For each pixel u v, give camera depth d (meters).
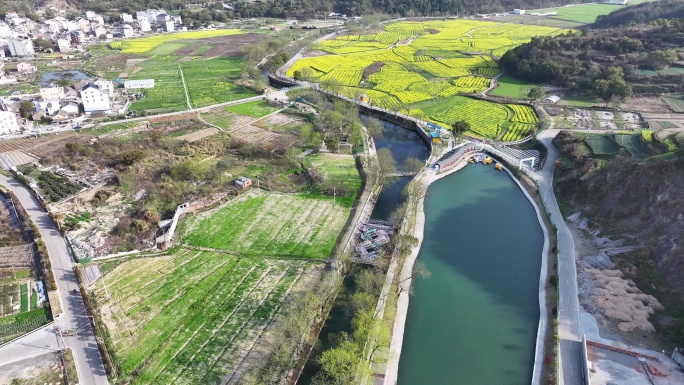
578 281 89.31
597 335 76.75
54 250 98.19
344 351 67.94
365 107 191.38
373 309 80.25
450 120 174.12
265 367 72.19
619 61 197.88
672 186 98.44
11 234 103.31
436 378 72.31
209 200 118.44
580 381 69.12
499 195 126.12
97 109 181.50
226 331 79.00
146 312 82.69
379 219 113.38
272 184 128.25
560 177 129.12
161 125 173.00
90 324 79.50
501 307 86.56
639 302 82.44
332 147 149.12
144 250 99.44
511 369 73.81
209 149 147.12
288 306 84.25
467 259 100.00
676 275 84.50
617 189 109.25
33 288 87.88
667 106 171.88
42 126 170.38
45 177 128.62
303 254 99.12
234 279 91.62
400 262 97.44
